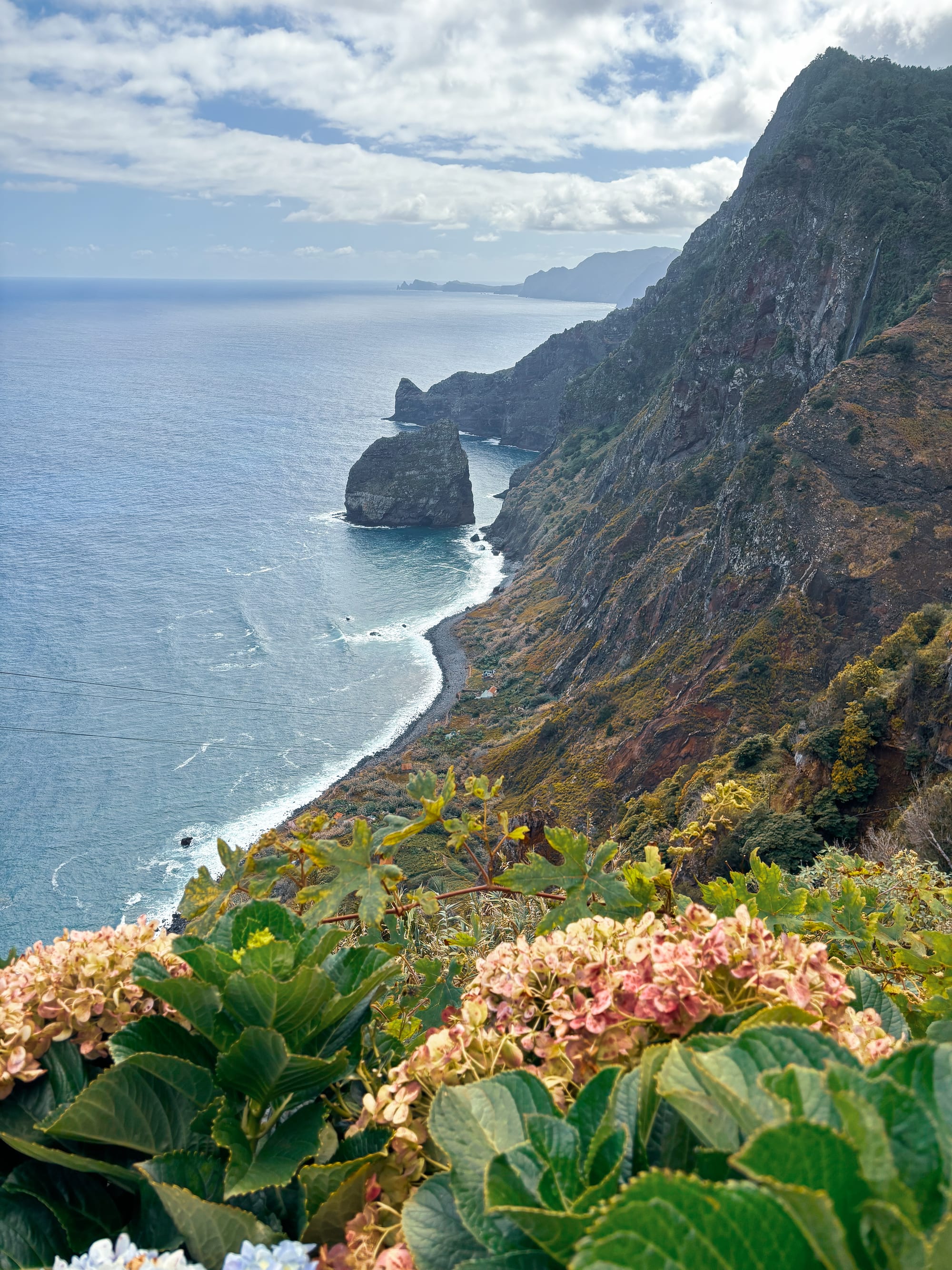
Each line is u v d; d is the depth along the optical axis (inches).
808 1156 38.5
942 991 118.8
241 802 3462.1
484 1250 55.3
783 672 2427.4
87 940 84.4
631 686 2965.1
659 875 111.4
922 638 1547.7
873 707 1284.4
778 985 71.5
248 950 70.4
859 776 1244.5
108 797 3472.0
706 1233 36.1
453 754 3651.6
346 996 72.6
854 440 2746.1
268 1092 67.3
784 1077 46.4
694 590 3065.9
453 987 115.5
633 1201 36.6
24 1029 75.5
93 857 3137.3
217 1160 68.0
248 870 108.7
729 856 1160.2
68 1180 70.7
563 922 106.7
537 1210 44.6
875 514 2608.3
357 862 100.6
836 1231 35.6
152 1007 82.3
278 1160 65.8
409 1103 73.5
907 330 3041.3
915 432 2733.8
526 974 80.7
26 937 2755.9
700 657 2731.3
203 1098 71.2
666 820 1792.6
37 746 3821.4
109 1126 68.7
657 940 81.7
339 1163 68.6
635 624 3410.4
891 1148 42.4
